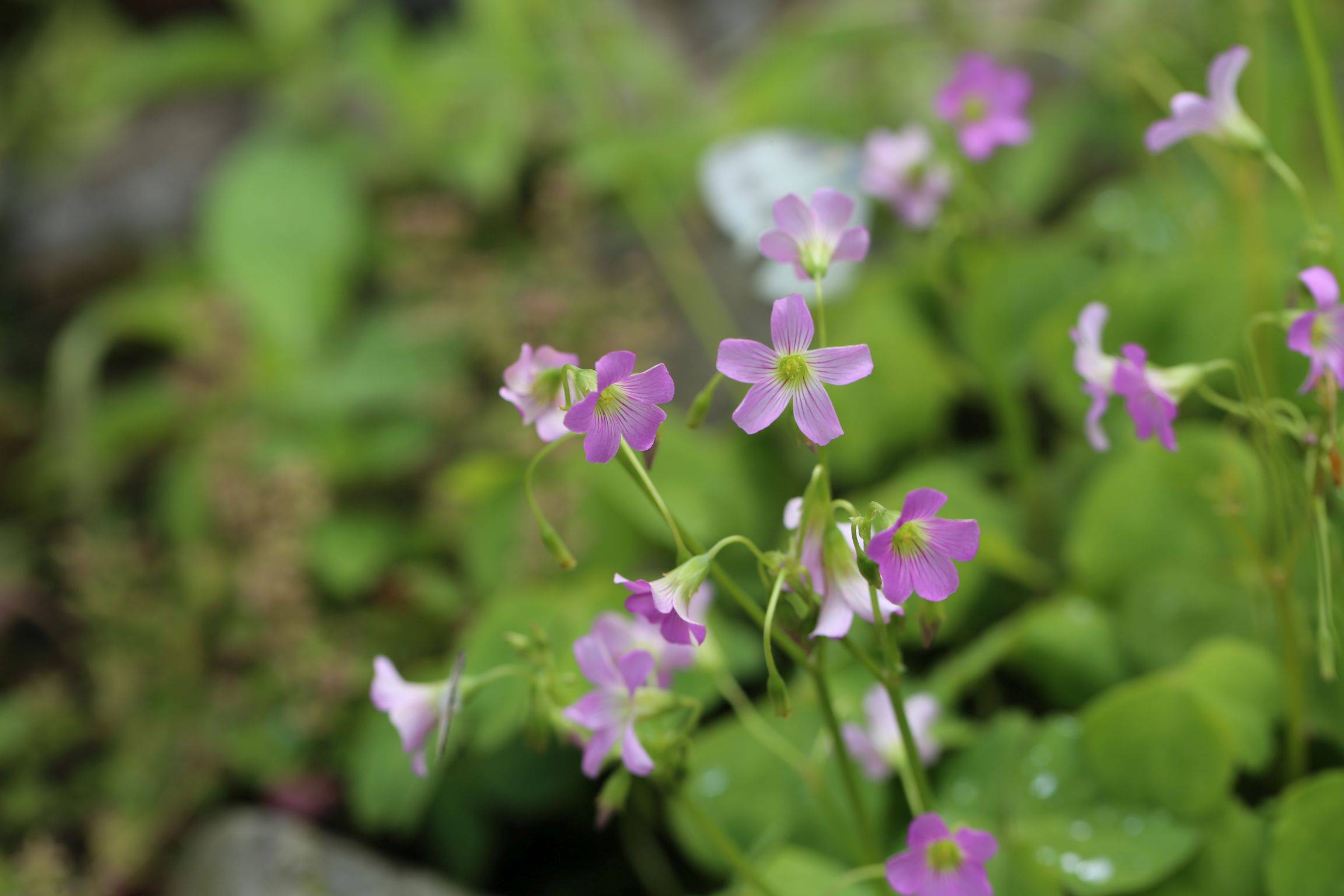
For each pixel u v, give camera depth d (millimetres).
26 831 608
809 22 797
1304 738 450
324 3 921
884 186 516
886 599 366
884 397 559
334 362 760
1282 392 489
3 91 1074
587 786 540
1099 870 434
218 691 589
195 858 522
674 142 741
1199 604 469
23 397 887
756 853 462
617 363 361
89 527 724
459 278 686
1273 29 670
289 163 845
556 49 791
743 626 523
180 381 706
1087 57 733
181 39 948
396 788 517
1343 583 436
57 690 622
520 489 559
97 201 965
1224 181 529
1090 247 615
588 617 479
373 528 639
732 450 566
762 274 633
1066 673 473
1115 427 518
